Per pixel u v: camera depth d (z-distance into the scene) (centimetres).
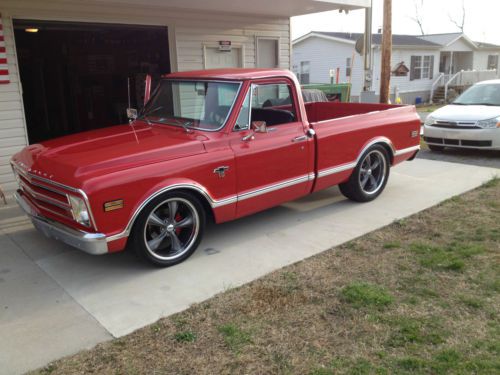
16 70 726
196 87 517
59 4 766
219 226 565
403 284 406
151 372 300
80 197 380
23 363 313
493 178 748
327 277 425
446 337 327
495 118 925
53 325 359
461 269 429
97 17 816
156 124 526
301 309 371
